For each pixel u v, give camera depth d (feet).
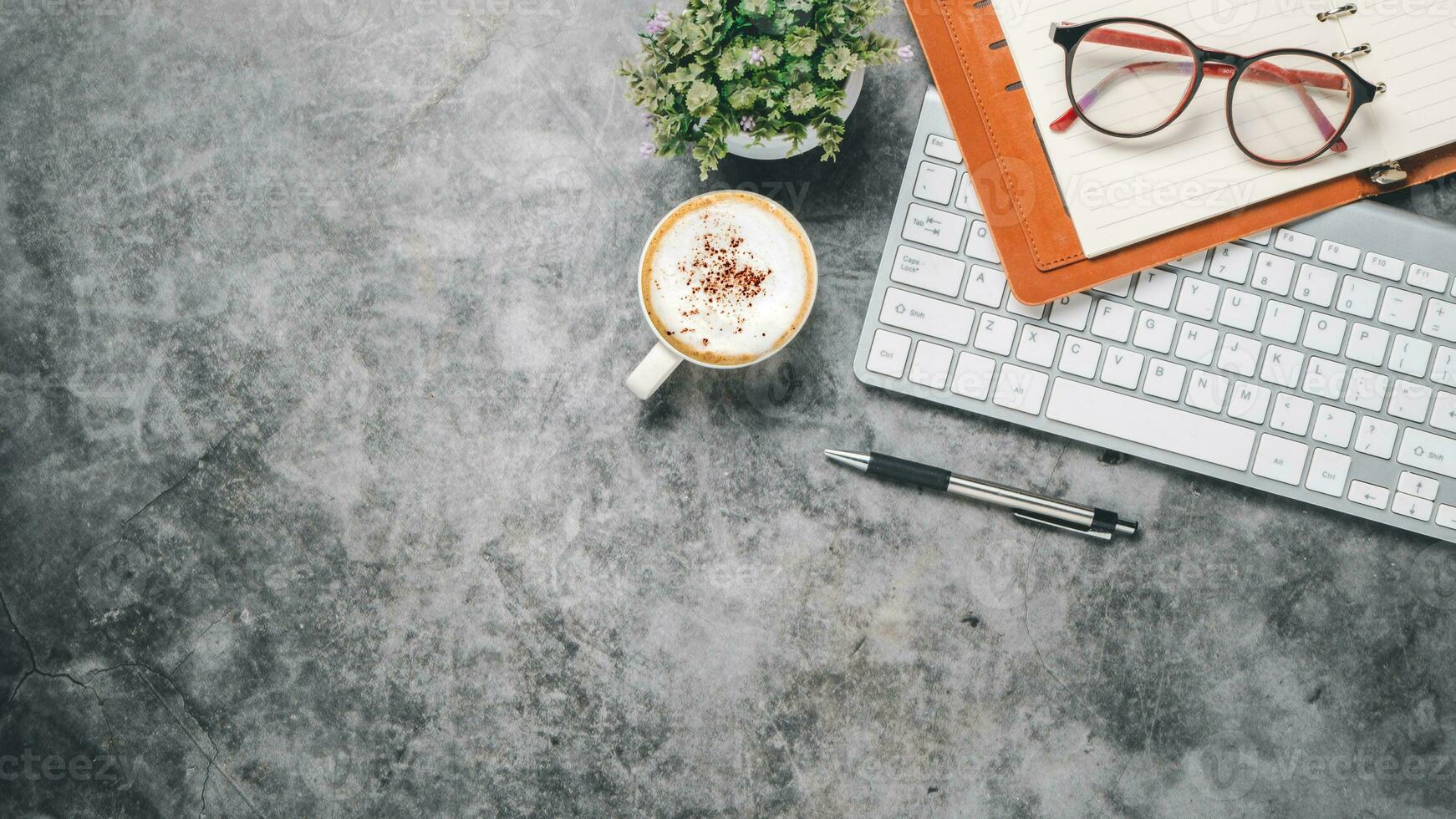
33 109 3.12
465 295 3.07
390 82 3.08
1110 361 2.90
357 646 3.07
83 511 3.10
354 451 3.08
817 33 2.44
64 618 3.09
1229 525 3.05
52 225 3.13
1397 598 3.04
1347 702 3.04
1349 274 2.88
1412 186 2.92
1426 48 2.84
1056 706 3.05
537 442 3.06
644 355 3.06
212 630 3.08
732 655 3.05
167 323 3.11
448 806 3.05
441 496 3.07
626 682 3.05
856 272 3.05
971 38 2.90
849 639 3.05
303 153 3.09
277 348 3.08
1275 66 2.83
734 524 3.05
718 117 2.43
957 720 3.04
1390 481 2.90
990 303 2.89
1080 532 3.00
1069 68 2.80
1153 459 2.92
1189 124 2.85
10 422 3.10
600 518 3.06
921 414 3.04
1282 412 2.90
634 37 3.06
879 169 3.05
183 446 3.10
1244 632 3.05
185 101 3.11
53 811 3.05
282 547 3.09
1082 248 2.84
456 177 3.08
